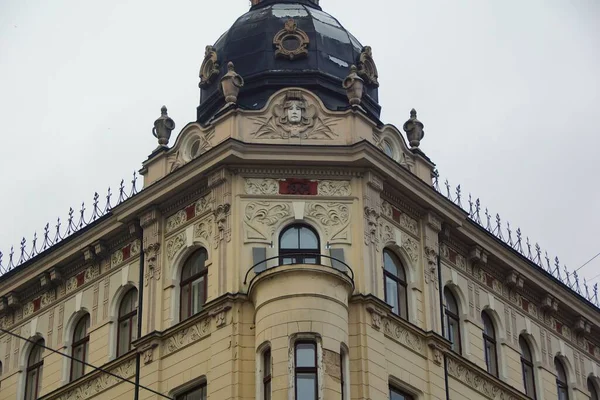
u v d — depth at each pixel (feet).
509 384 142.92
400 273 133.39
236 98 136.56
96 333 139.23
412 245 135.23
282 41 144.36
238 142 129.18
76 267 146.20
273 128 132.98
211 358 123.34
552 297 155.33
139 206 136.87
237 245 126.93
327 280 121.19
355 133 132.87
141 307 134.21
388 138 138.41
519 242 155.02
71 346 142.72
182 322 127.34
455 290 140.87
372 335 123.54
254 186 130.00
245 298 123.95
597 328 163.43
